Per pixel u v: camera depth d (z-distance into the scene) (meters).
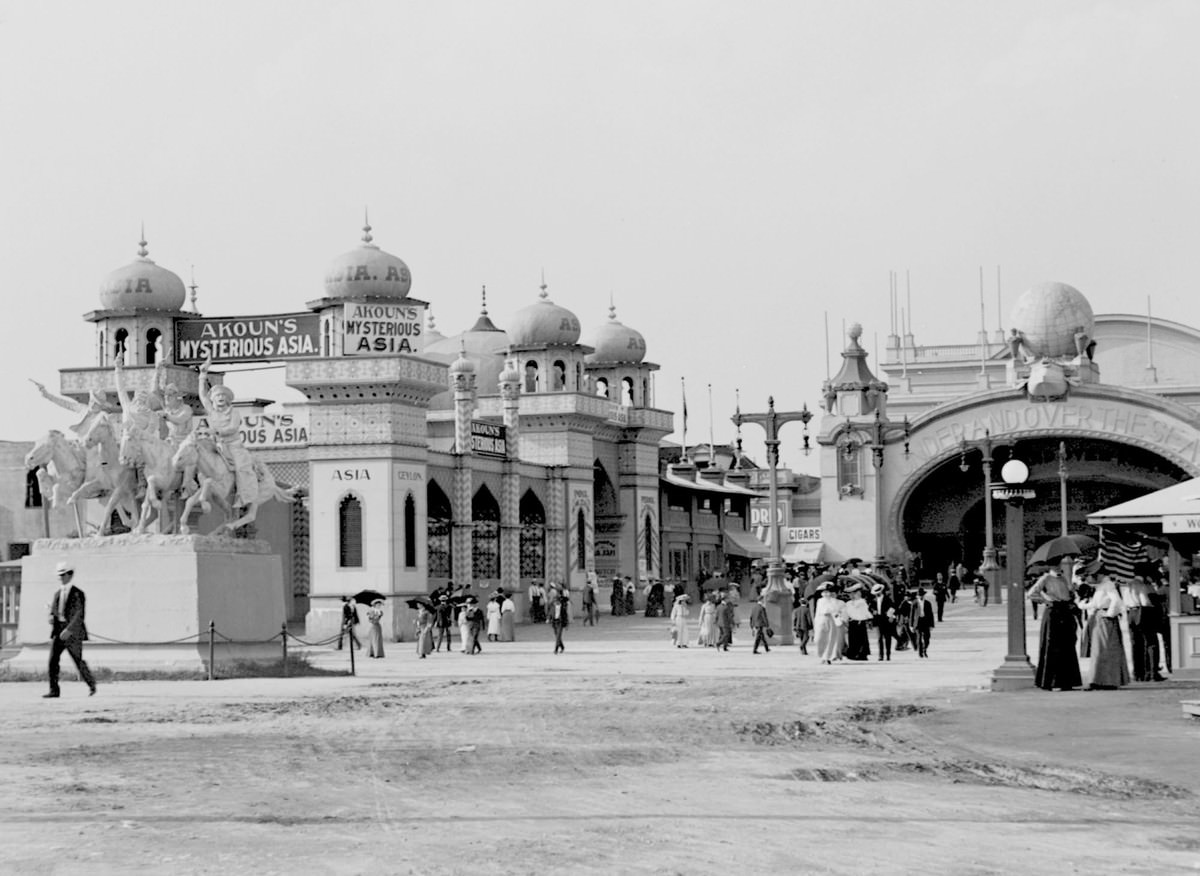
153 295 59.00
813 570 67.75
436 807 14.64
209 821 13.88
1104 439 82.25
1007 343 93.19
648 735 21.30
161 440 35.34
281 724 22.98
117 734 21.58
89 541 34.53
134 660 33.69
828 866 11.77
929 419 85.06
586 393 68.44
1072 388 82.75
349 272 55.94
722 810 14.42
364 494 53.69
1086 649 34.78
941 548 93.19
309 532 57.09
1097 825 13.80
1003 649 42.94
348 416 53.97
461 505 60.16
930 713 24.33
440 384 55.53
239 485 35.97
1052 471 87.31
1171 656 30.52
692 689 29.61
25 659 34.28
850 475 86.12
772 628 48.16
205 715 24.50
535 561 66.31
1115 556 32.69
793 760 18.36
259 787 16.06
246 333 57.84
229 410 36.47
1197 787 16.33
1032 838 13.09
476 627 45.03
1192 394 88.12
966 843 12.80
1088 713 23.62
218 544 34.66
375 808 14.60
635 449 74.12
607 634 56.03
